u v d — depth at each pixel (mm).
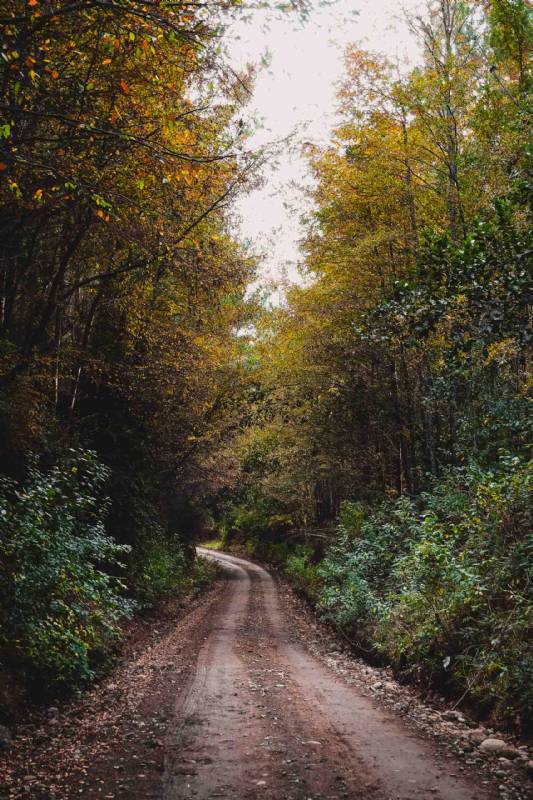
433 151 16125
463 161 14875
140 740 6508
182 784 5211
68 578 9789
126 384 17344
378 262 17531
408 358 17812
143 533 18797
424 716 7590
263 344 24391
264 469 33125
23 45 6660
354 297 18031
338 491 26094
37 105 8148
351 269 18203
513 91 15328
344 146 18062
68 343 14578
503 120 14750
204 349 20109
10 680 7684
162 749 6180
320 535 26375
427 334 7242
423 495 14625
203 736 6602
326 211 19531
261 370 24719
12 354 11547
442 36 16125
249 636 15398
